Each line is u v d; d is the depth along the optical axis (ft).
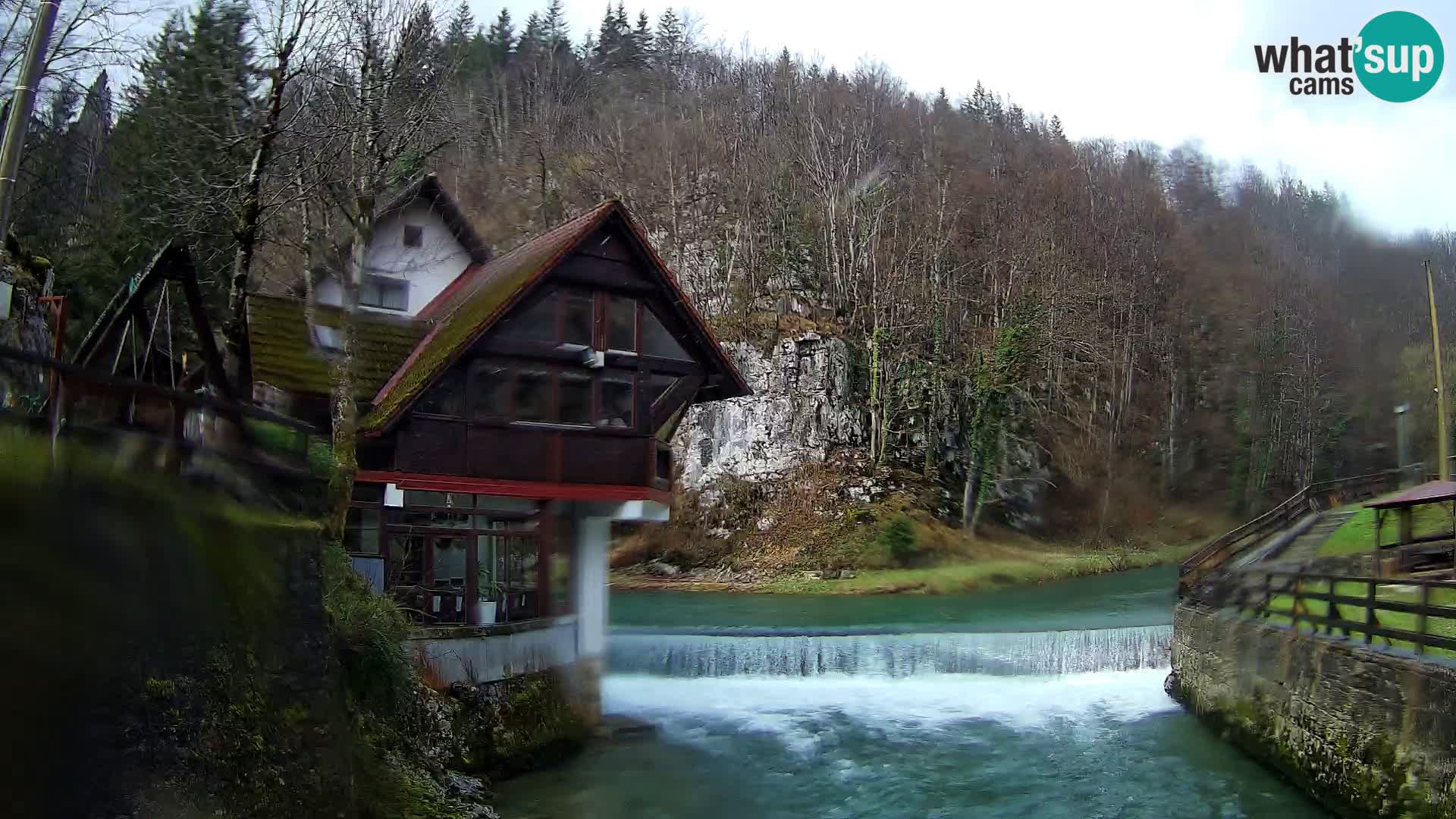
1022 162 271.90
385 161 67.21
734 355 191.83
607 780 58.85
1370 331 242.17
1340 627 55.36
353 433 54.90
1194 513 222.48
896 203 225.15
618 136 240.94
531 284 69.21
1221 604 77.36
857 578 157.48
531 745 60.64
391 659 47.03
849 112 246.27
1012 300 202.69
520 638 63.77
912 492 180.34
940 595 149.07
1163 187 321.73
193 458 32.68
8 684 22.97
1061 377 227.20
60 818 23.71
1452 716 42.24
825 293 216.95
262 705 32.40
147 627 27.68
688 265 214.48
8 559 23.76
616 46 319.27
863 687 86.02
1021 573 163.94
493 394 68.95
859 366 197.57
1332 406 228.63
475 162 182.19
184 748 28.12
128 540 27.73
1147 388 245.86
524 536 70.54
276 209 66.49
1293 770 57.93
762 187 226.58
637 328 74.59
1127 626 104.32
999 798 57.16
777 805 55.67
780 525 170.81
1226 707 69.21
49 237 94.43
